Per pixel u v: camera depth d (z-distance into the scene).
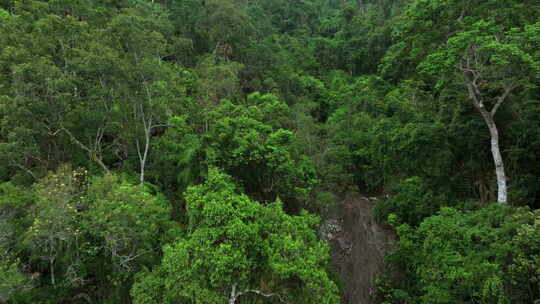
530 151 15.52
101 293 14.63
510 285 10.14
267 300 12.93
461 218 13.84
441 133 18.22
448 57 14.91
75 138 18.72
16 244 12.41
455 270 11.82
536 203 15.73
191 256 10.47
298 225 12.49
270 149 17.94
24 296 12.70
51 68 15.41
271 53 42.03
